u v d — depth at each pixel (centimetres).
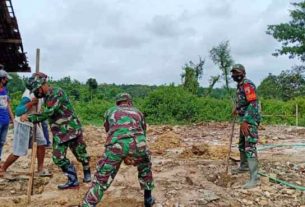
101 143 816
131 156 358
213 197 411
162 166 538
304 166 526
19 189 463
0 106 515
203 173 495
